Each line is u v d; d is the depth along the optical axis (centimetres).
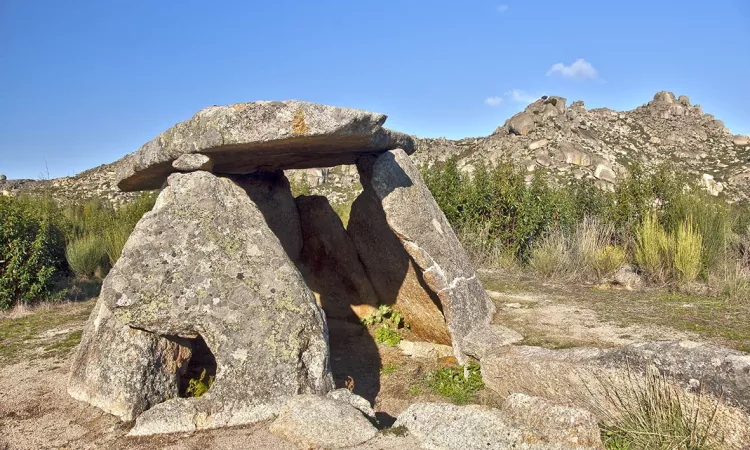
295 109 415
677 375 347
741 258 832
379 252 685
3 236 795
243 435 361
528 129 3106
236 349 399
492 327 553
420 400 487
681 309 590
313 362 412
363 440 342
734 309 580
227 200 450
